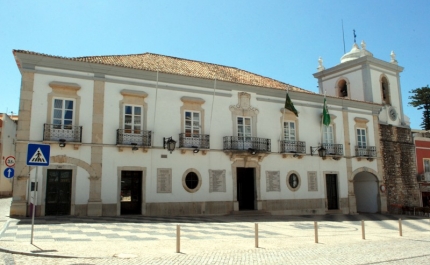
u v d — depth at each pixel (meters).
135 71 17.91
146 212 17.41
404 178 27.19
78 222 13.79
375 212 25.41
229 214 19.52
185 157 18.81
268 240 11.41
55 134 15.85
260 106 21.58
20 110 15.45
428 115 43.16
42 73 16.03
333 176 23.95
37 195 15.34
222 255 8.50
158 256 8.16
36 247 8.61
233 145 19.98
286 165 21.95
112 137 17.11
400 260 8.05
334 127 24.33
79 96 16.64
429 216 23.88
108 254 8.16
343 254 8.87
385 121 27.42
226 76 22.11
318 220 18.92
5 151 32.50
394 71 29.09
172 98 18.88
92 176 16.39
